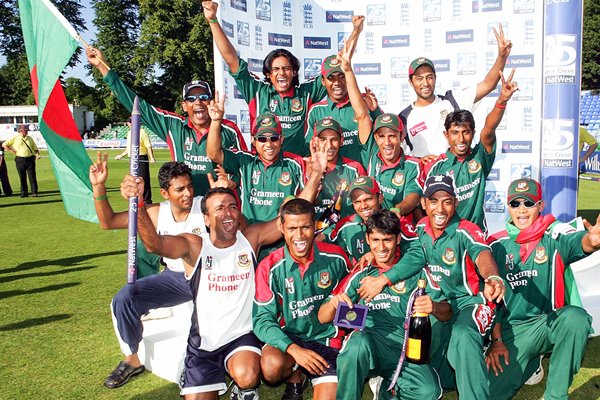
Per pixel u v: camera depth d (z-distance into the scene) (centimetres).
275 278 378
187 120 558
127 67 5456
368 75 759
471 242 384
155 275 473
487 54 715
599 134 2775
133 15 5566
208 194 385
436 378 366
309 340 388
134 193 385
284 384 457
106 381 431
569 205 659
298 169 498
